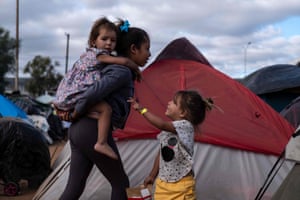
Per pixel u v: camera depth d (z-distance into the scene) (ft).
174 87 18.39
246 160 16.96
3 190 24.97
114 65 11.90
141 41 12.88
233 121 17.65
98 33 12.42
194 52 20.57
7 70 146.51
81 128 11.78
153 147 16.83
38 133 25.45
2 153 24.25
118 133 16.51
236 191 16.52
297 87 42.91
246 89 19.81
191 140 12.30
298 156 11.50
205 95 18.39
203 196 16.34
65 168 17.40
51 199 16.89
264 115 18.48
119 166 12.07
